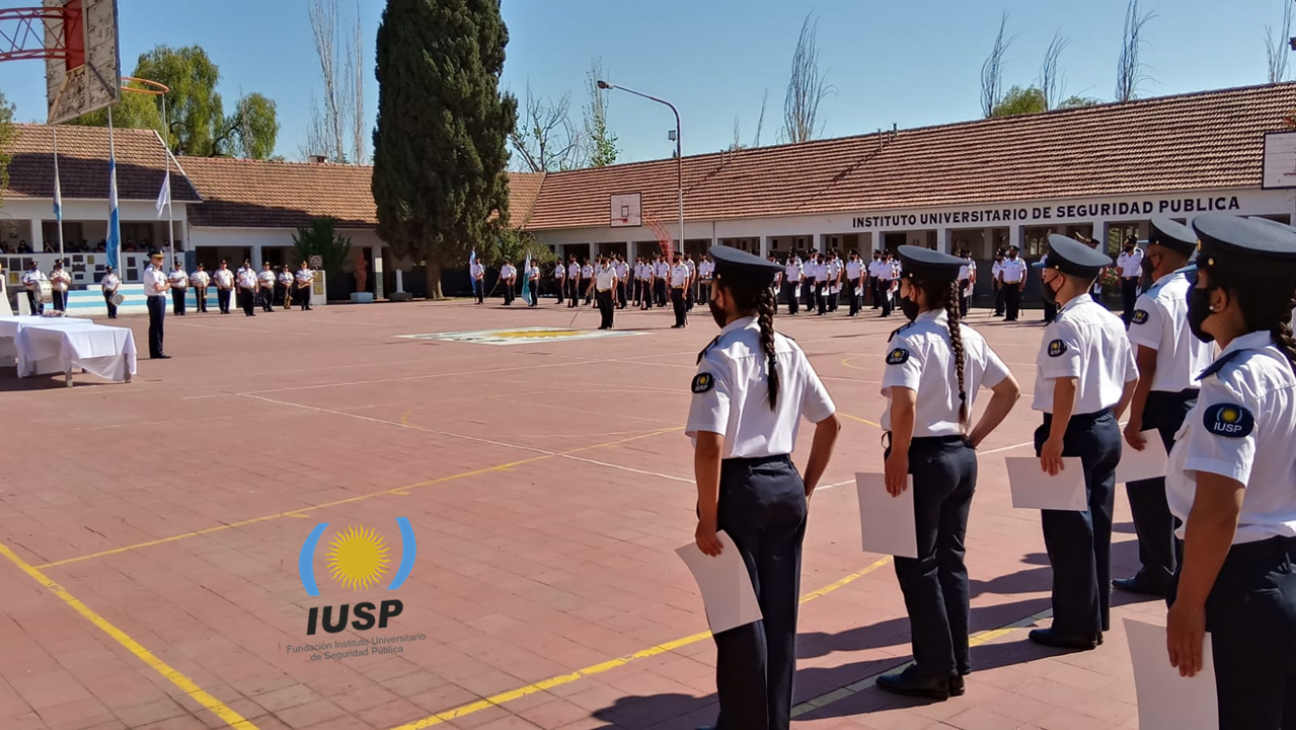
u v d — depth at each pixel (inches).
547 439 415.5
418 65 1619.1
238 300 1517.0
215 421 472.1
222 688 185.2
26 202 1467.8
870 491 173.5
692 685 183.6
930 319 177.3
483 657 197.3
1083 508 189.2
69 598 234.1
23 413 503.8
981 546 263.0
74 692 184.4
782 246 1556.3
